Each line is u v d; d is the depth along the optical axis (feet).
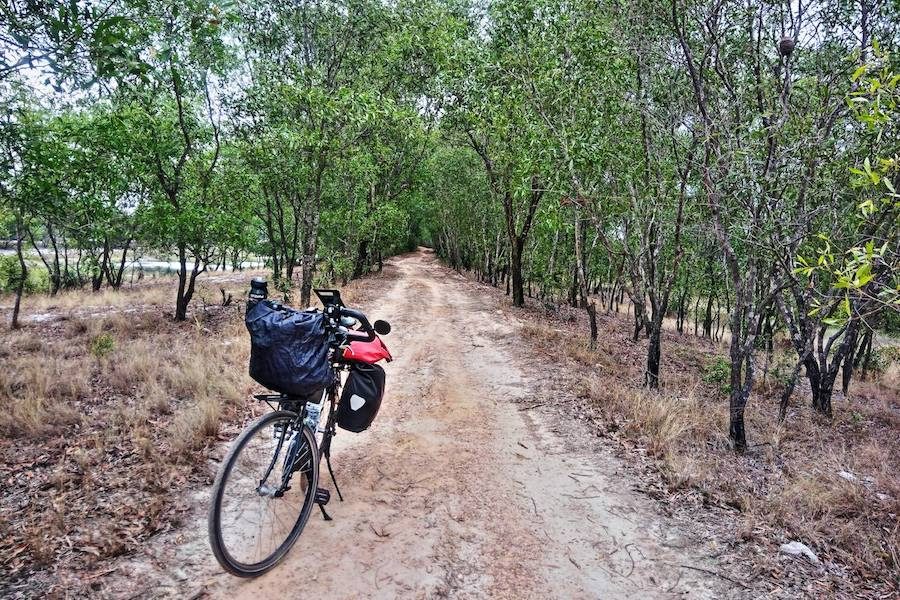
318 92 45.16
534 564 10.98
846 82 22.43
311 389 10.07
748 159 20.30
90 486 13.20
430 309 54.39
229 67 46.98
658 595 10.20
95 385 23.61
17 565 9.86
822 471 18.33
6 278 65.41
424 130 70.69
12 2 12.90
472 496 13.75
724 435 21.26
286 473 10.30
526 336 38.99
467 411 21.20
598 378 27.35
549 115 32.42
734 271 20.13
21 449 15.81
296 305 54.49
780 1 22.47
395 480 14.38
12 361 28.04
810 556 11.82
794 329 24.70
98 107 39.78
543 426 19.80
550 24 33.22
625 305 104.73
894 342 66.23
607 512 13.38
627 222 31.58
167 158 44.24
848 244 22.86
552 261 61.67
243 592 9.48
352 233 83.20
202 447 15.83
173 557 10.37
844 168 22.43
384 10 56.85
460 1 58.95
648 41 25.85
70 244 69.97
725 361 35.94
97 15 13.52
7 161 18.38
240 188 49.85
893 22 23.20
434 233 191.21
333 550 10.90
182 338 37.40
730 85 24.14
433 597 9.71
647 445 18.02
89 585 9.39
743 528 12.71
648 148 29.73
